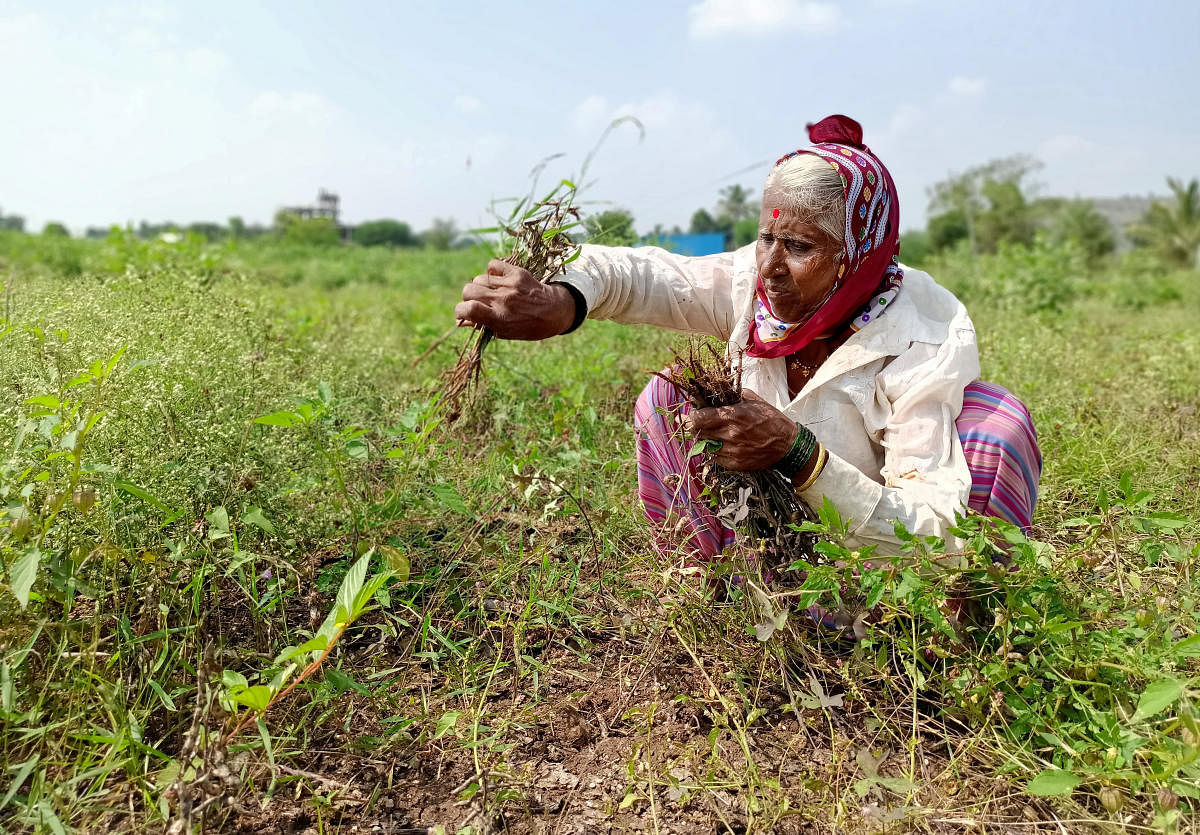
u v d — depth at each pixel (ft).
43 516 5.74
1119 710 5.43
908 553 6.29
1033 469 6.82
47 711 5.44
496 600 7.75
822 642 6.88
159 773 5.00
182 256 20.76
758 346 7.22
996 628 5.98
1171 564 7.24
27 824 4.92
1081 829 5.24
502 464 9.43
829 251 6.50
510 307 6.95
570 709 6.53
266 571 6.98
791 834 5.30
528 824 5.42
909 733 6.14
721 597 7.49
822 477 6.31
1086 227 159.12
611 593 7.55
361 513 7.75
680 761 5.90
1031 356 15.19
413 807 5.51
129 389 7.06
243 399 8.19
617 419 11.08
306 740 5.72
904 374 6.77
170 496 6.57
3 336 7.41
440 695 6.56
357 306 29.27
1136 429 12.28
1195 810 5.18
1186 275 73.10
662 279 7.83
